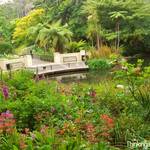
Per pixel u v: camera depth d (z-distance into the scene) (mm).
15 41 29531
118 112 5852
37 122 5129
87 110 5875
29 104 5320
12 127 4418
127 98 6227
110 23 23828
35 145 3990
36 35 25234
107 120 4941
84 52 20547
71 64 18688
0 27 28234
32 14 29422
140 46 24438
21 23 29375
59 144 3854
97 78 13859
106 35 23266
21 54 25062
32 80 7219
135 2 23297
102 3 23078
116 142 4680
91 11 23766
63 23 28438
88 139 4469
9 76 7734
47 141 3916
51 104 5488
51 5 31078
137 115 5492
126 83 7105
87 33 24750
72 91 7488
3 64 17156
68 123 5023
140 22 23141
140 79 6766
